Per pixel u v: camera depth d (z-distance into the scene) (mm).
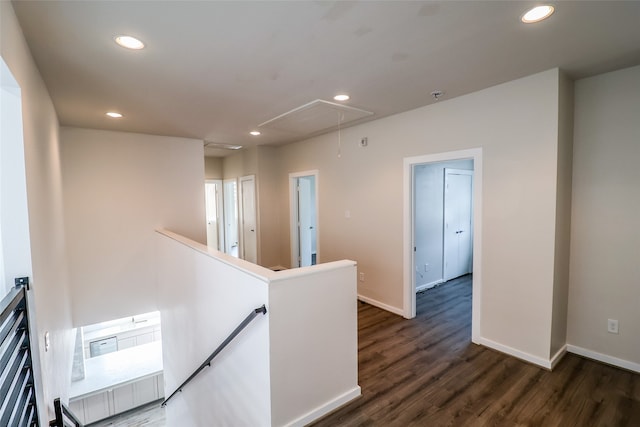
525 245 2777
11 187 1746
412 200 3797
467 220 6047
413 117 3633
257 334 1964
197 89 2896
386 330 3537
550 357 2684
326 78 2688
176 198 5109
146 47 2105
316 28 1905
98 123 4109
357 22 1848
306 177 6312
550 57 2342
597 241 2742
